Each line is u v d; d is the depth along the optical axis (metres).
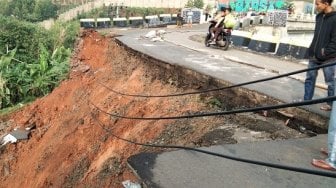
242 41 17.28
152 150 7.03
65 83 16.22
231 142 5.83
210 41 15.69
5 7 73.75
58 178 9.37
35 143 12.99
